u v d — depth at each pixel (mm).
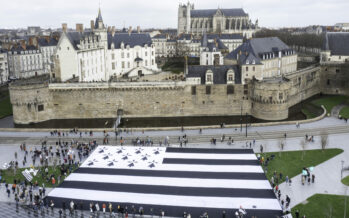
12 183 75125
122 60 182500
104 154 89000
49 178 76000
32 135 109562
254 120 130375
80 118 138000
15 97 129125
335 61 170875
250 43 154375
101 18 166000
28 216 61312
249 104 137750
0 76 194125
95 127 126375
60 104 136500
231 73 135125
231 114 139000
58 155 89562
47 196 68062
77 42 147875
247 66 134125
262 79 137375
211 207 63500
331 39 174750
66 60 142375
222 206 63750
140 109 138625
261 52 159375
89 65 154375
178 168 80062
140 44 191250
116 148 93375
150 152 90312
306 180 74125
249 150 90750
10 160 88250
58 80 144625
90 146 96000
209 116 138875
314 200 65688
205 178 74812
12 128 116312
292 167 80938
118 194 68625
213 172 77688
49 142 102500
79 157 87688
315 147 93625
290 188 70688
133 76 183375
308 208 62875
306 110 143500
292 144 96562
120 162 83938
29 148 97312
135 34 193125
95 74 160500
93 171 79062
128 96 137125
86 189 70812
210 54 195750
